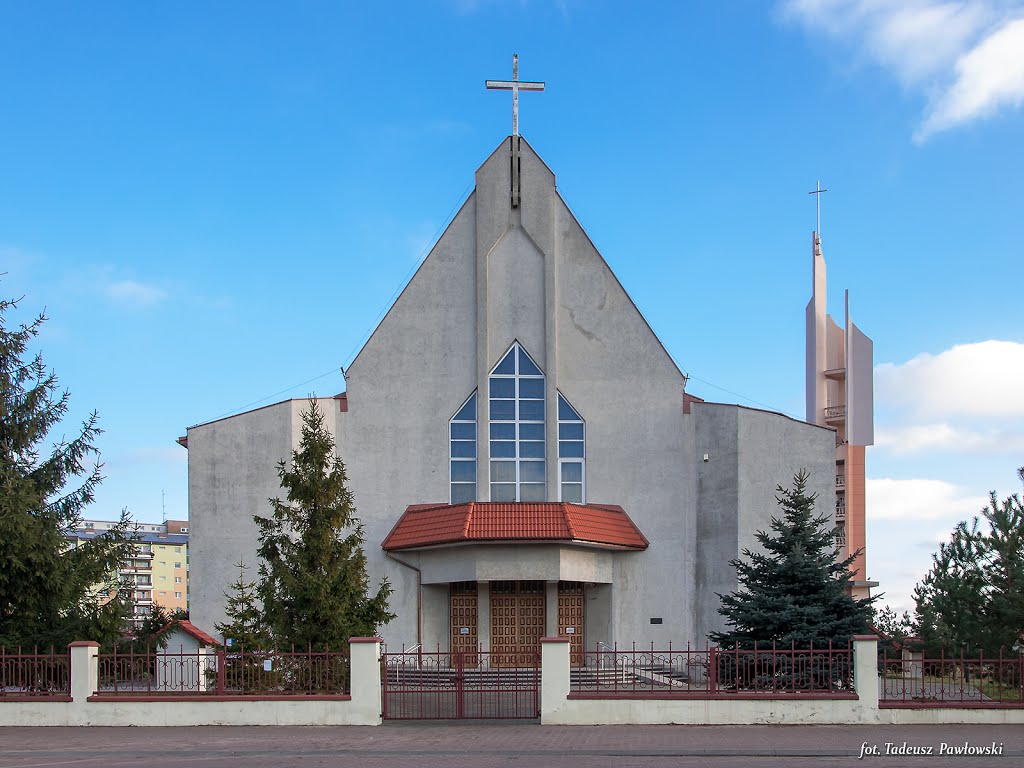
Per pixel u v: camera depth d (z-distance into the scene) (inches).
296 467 1111.6
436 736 817.5
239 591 1315.2
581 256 1510.8
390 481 1455.5
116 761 713.0
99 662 911.0
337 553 1081.4
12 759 721.6
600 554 1405.0
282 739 805.9
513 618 1397.6
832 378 2406.5
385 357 1483.8
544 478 1454.2
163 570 4810.5
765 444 1419.8
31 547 1010.1
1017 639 1045.8
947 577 1107.3
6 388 1087.0
